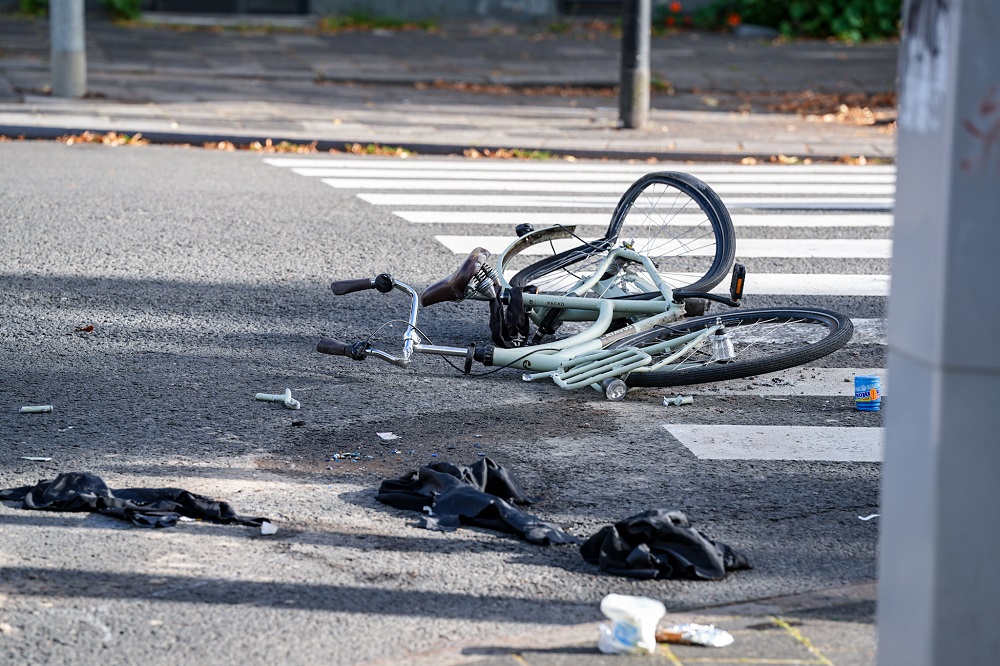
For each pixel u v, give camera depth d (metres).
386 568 9.52
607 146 33.41
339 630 8.45
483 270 14.75
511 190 27.72
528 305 15.37
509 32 56.75
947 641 6.05
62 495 10.62
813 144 34.34
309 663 7.96
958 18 5.61
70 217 23.20
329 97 39.94
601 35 56.09
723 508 11.02
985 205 5.73
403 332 16.97
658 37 55.22
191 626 8.46
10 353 15.27
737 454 12.47
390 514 10.66
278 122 35.19
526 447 12.55
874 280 20.27
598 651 8.01
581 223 24.00
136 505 10.49
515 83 43.47
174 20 55.78
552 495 11.25
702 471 11.97
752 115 39.16
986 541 5.97
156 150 31.45
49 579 9.13
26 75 40.59
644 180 17.98
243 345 16.02
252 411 13.45
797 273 20.66
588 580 9.39
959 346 5.84
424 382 14.76
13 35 49.25
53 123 32.88
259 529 10.24
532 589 9.20
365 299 18.53
